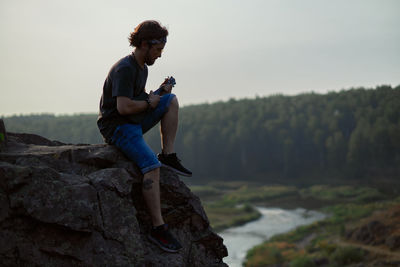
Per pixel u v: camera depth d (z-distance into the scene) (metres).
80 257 2.62
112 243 2.80
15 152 3.12
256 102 196.50
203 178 129.25
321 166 123.00
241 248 35.81
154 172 3.19
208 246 3.99
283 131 136.25
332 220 45.03
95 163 3.20
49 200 2.57
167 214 3.60
